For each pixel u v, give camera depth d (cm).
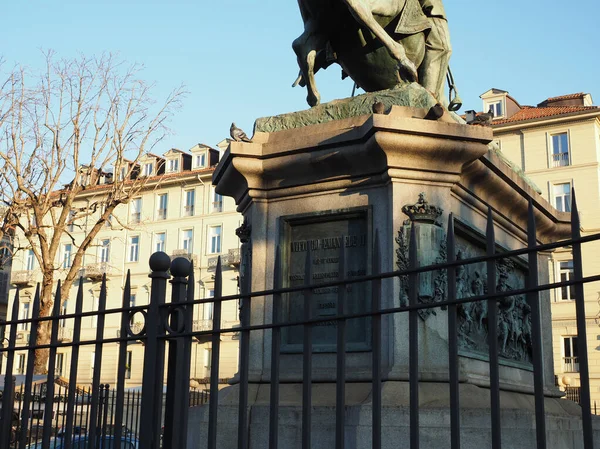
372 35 605
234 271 3588
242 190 568
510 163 624
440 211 496
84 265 3897
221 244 3725
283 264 532
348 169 516
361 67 625
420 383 459
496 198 581
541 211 661
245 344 303
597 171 3180
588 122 3222
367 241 502
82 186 1850
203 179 3809
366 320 492
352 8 550
